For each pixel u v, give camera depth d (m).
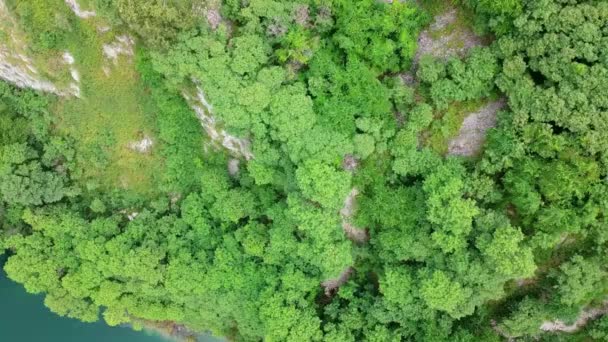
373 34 32.66
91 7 34.34
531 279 35.75
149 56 35.19
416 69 34.25
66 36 36.25
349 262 35.28
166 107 37.31
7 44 36.91
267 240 37.97
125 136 39.53
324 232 34.16
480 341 35.56
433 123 34.25
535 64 31.02
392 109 34.41
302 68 33.59
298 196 34.12
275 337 37.78
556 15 29.56
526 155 31.75
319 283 39.06
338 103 33.22
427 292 33.44
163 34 31.30
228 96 32.75
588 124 30.08
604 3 28.89
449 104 34.09
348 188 33.44
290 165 34.28
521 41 30.86
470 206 32.12
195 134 38.62
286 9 31.97
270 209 36.72
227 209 37.78
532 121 31.45
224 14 32.28
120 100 38.50
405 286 35.03
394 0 32.50
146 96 38.00
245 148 36.88
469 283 33.59
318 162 32.69
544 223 32.19
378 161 34.88
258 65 32.62
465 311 34.09
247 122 33.34
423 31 33.91
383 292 35.59
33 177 39.41
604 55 29.28
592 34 29.16
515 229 31.72
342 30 32.59
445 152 34.69
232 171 39.41
